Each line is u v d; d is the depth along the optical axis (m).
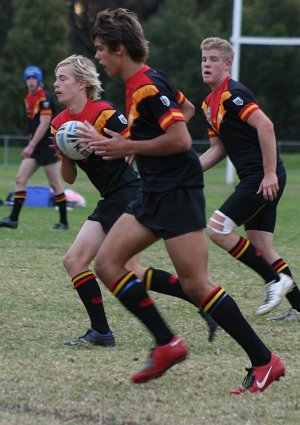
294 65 157.25
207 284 16.39
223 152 23.91
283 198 67.25
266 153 22.19
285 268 23.52
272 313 24.58
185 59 152.38
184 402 16.14
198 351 20.08
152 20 154.25
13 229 42.16
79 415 15.23
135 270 20.47
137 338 21.23
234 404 16.05
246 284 28.86
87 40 168.75
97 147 15.85
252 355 16.58
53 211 52.28
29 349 19.80
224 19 162.25
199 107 151.75
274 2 157.12
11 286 27.33
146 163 16.17
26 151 41.38
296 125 162.88
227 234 22.81
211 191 72.31
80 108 19.98
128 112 16.28
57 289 27.09
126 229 16.27
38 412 15.32
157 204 16.00
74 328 22.09
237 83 22.91
